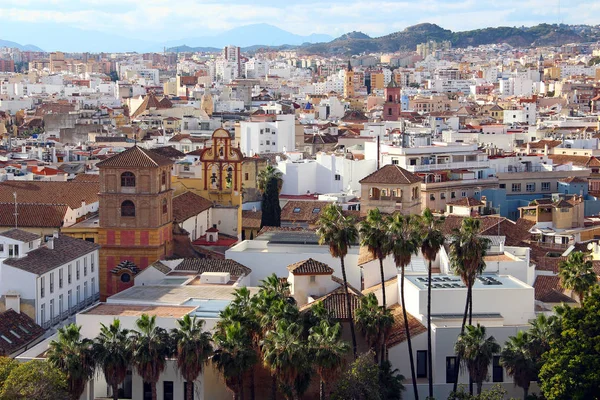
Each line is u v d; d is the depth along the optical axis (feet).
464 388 385.91
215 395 391.24
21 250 487.20
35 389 344.69
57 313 487.20
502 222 598.34
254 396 384.68
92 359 358.02
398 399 384.47
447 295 413.39
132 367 385.50
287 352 334.85
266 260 518.78
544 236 611.88
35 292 460.55
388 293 447.42
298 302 450.71
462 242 385.91
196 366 354.13
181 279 501.56
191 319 383.45
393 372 388.16
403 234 390.01
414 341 399.85
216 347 390.01
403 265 388.16
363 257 490.08
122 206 558.56
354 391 363.15
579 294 421.18
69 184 647.15
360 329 388.78
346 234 399.65
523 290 414.41
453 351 395.96
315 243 529.04
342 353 343.67
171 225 581.53
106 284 556.92
